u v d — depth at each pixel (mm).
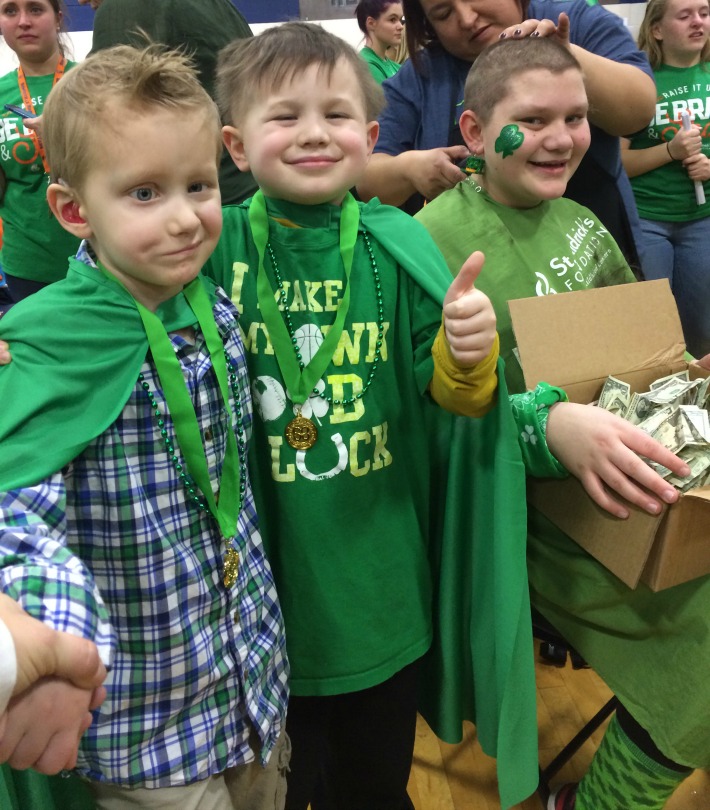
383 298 796
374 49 2291
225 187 1176
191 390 632
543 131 992
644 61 1307
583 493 878
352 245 759
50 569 487
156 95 536
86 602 488
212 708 682
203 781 685
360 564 805
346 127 710
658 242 2051
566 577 958
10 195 1761
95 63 558
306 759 917
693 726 854
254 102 710
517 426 875
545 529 989
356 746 939
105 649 492
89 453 591
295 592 801
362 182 1346
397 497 839
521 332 891
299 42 690
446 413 908
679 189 2018
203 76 1067
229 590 675
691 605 846
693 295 2102
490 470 836
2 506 520
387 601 833
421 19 1303
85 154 541
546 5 1336
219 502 665
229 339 684
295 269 757
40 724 447
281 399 761
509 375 1022
